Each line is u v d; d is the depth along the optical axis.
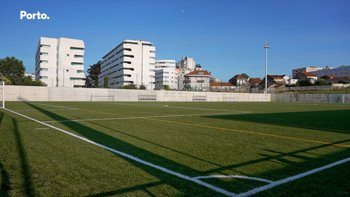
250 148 6.76
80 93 40.38
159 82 118.69
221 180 4.32
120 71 91.69
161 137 8.20
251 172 4.75
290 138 8.28
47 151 6.18
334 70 111.81
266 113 19.22
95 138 7.86
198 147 6.80
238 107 27.83
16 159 5.47
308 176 4.54
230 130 9.90
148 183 4.15
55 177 4.41
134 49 89.88
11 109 19.73
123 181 4.23
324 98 50.66
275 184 4.14
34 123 11.23
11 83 48.03
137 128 10.09
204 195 3.71
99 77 116.50
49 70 77.62
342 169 4.96
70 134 8.51
